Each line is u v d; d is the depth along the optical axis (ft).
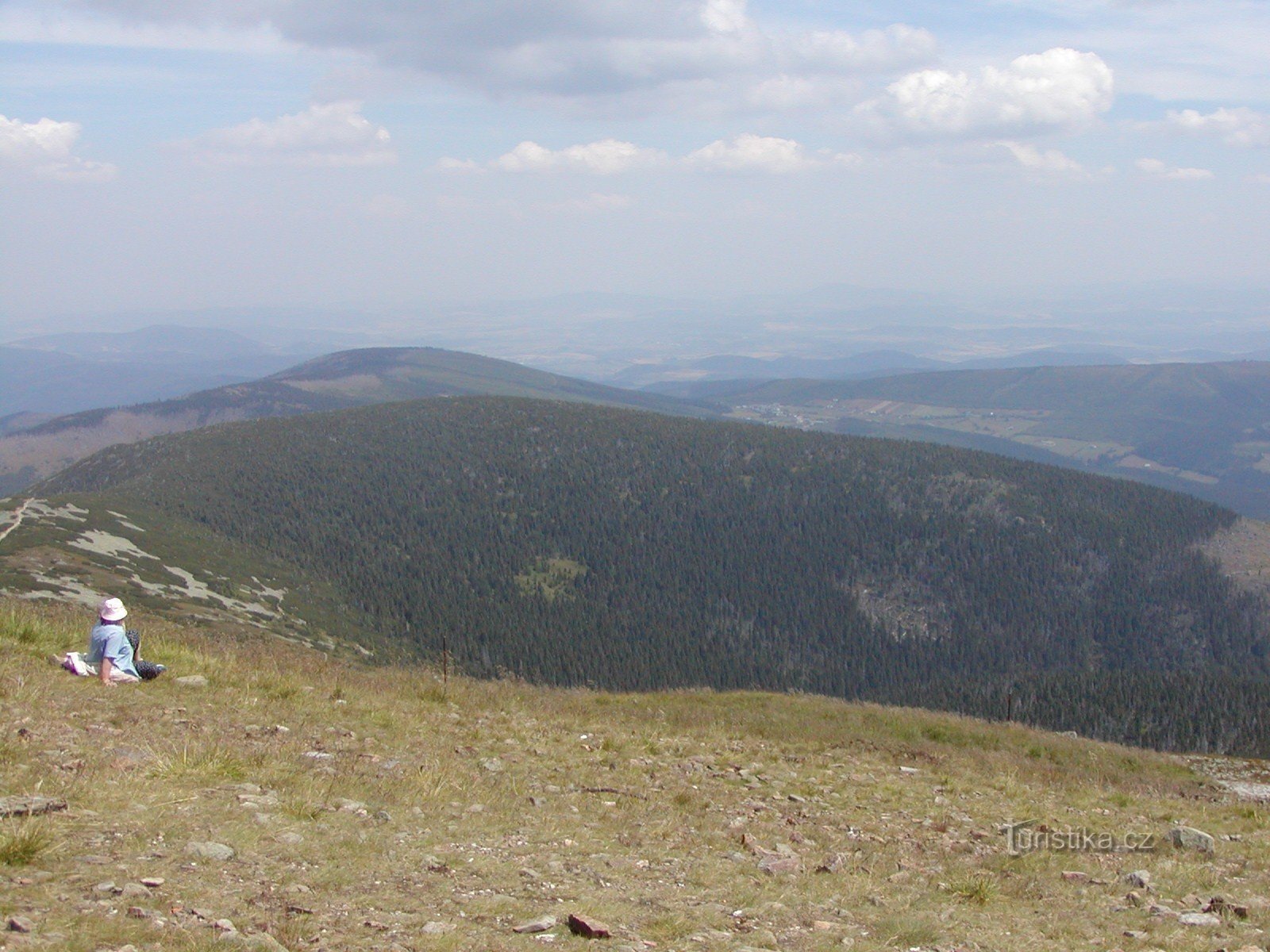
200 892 24.08
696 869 34.30
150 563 344.69
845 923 30.12
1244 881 42.32
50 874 23.53
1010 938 30.60
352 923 23.91
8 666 45.29
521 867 31.04
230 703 48.67
